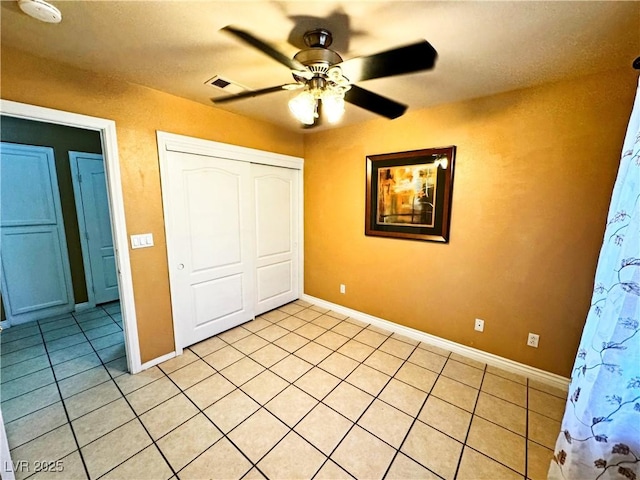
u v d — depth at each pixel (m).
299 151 3.53
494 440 1.67
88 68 1.84
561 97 1.94
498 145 2.21
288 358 2.51
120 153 2.07
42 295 3.30
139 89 2.12
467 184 2.38
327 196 3.43
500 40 1.46
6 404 1.92
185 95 2.32
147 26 1.38
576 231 1.98
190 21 1.33
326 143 3.34
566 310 2.07
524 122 2.09
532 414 1.87
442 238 2.55
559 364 2.13
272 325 3.17
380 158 2.86
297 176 3.62
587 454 1.05
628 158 1.15
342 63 1.41
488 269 2.37
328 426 1.76
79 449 1.58
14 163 3.03
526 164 2.11
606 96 1.80
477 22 1.31
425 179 2.59
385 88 2.09
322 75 1.46
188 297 2.63
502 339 2.36
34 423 1.76
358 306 3.32
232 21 1.33
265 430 1.73
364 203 3.09
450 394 2.06
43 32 1.43
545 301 2.15
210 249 2.77
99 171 3.61
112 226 2.11
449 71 1.81
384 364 2.43
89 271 3.61
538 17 1.26
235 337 2.89
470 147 2.34
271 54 1.36
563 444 1.17
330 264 3.54
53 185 3.28
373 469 1.49
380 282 3.07
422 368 2.38
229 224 2.91
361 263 3.21
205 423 1.78
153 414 1.85
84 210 3.52
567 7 1.20
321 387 2.13
